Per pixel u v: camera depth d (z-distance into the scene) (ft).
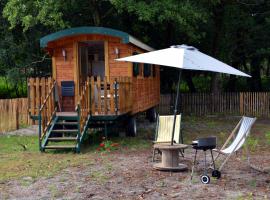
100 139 47.80
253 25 81.92
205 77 99.86
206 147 27.12
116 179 28.45
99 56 54.70
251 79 94.79
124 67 48.16
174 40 81.61
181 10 64.49
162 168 30.66
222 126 61.57
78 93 48.19
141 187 26.18
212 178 28.17
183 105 80.48
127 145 43.60
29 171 31.58
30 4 64.08
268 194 24.18
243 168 31.48
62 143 44.16
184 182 27.27
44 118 44.37
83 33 46.96
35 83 44.86
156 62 28.53
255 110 78.07
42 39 47.62
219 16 80.94
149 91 61.36
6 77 75.46
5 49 72.08
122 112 43.86
